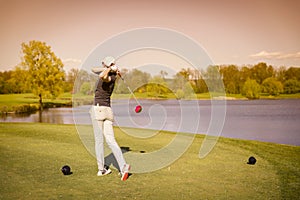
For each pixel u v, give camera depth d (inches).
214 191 140.4
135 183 151.4
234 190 141.6
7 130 303.7
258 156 206.7
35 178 157.6
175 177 160.7
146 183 151.6
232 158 200.4
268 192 139.4
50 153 209.3
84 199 130.6
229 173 167.9
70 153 209.6
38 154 206.5
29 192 138.4
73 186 146.3
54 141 249.9
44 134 281.1
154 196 134.2
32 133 285.9
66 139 258.1
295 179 157.9
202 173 168.1
